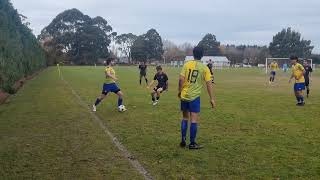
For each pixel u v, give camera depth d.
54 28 127.94
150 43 141.62
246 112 16.30
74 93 25.19
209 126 12.94
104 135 11.55
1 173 7.93
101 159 8.93
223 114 15.68
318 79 46.84
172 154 9.31
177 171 8.00
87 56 124.12
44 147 10.08
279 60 84.19
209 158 8.95
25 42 41.16
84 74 53.91
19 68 31.17
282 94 24.98
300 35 131.75
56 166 8.41
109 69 16.41
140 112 16.30
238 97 22.86
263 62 136.88
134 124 13.38
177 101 20.39
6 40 24.34
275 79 44.75
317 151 9.55
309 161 8.66
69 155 9.29
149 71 68.94
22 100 21.05
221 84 35.31
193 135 9.84
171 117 14.88
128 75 52.44
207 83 9.98
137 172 7.95
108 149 9.84
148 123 13.55
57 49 123.44
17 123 13.67
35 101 20.53
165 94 24.28
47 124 13.46
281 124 13.35
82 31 125.81
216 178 7.57
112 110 16.97
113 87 16.47
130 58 145.88
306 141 10.65
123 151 9.62
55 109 17.33
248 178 7.56
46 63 93.81
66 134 11.72
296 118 14.72
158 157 9.06
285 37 131.25
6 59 23.61
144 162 8.65
